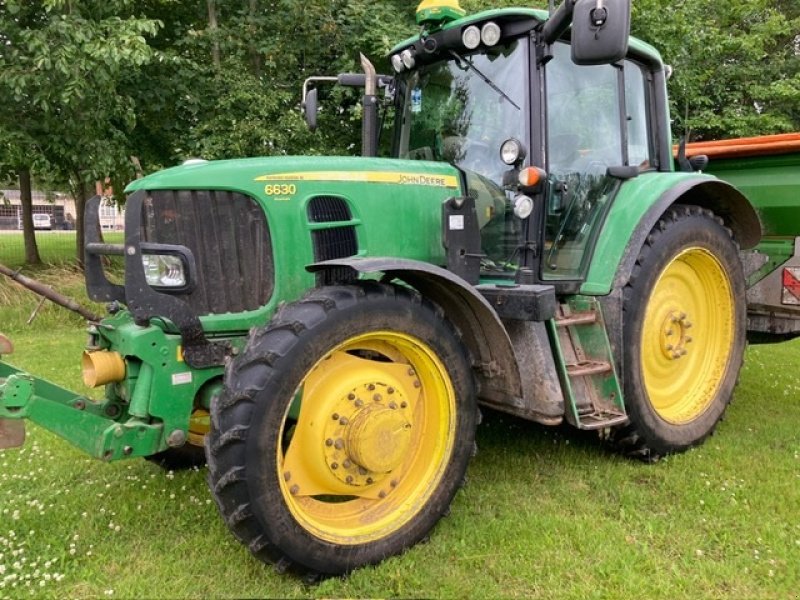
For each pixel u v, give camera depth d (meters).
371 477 2.74
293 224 2.91
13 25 7.71
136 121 9.33
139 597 2.49
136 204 2.59
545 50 3.29
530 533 2.92
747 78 11.55
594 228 3.75
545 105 3.39
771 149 4.39
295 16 8.95
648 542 2.88
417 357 2.82
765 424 4.42
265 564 2.65
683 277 4.07
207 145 8.56
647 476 3.57
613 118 3.87
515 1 9.02
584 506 3.20
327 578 2.58
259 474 2.36
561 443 4.04
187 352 2.68
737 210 4.20
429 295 3.00
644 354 3.84
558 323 3.37
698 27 10.19
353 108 8.74
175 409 2.68
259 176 2.87
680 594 2.52
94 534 2.95
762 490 3.33
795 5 13.22
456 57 3.65
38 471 3.63
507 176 3.39
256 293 2.90
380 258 2.64
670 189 3.75
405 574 2.61
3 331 7.96
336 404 2.65
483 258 3.49
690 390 4.14
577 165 3.66
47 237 15.66
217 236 2.83
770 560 2.71
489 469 3.65
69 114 7.98
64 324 8.45
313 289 2.70
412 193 3.23
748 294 4.75
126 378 2.74
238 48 9.23
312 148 8.88
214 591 2.53
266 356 2.40
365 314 2.59
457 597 2.49
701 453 3.89
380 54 8.59
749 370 5.97
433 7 3.56
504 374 3.09
